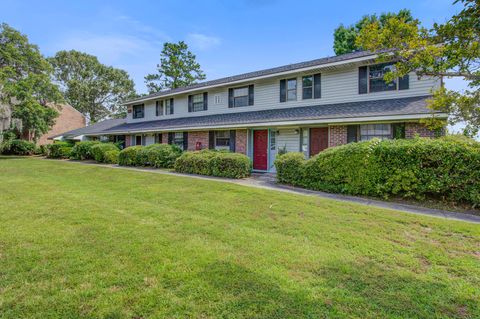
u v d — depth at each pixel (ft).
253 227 15.43
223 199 22.43
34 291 8.57
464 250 12.30
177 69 114.42
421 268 10.50
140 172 40.42
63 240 12.87
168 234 13.93
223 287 8.89
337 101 38.73
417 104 29.86
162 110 65.77
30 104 72.02
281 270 10.11
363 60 35.04
